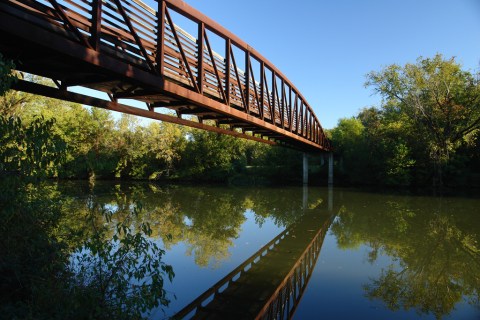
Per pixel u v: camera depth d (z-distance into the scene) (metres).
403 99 30.34
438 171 30.58
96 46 5.85
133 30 6.61
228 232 12.03
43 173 3.83
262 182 44.19
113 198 20.30
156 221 13.48
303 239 11.27
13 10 4.89
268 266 8.09
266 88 14.42
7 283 3.97
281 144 29.58
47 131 3.78
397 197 24.92
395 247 10.20
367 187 35.97
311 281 7.11
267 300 6.01
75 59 5.52
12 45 5.47
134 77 6.65
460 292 6.61
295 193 28.73
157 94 8.30
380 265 8.34
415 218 15.54
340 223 14.37
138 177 43.84
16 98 22.22
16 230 4.23
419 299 6.23
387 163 33.19
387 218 15.58
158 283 4.14
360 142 38.09
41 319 3.48
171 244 9.84
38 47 5.03
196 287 6.55
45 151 3.73
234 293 6.30
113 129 42.06
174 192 27.69
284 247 10.08
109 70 6.16
